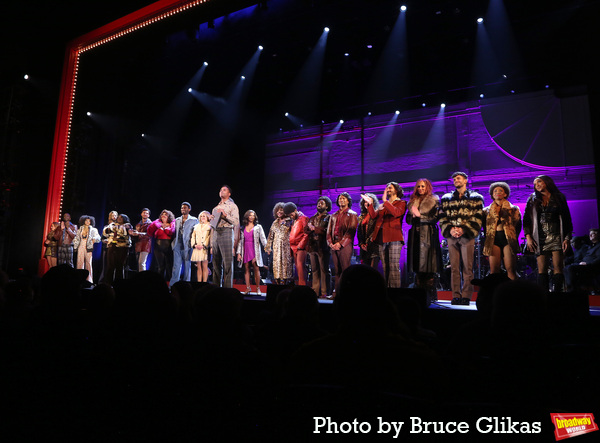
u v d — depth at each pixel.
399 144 12.74
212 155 13.84
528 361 1.51
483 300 2.80
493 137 11.30
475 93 11.42
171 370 1.65
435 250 5.36
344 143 13.45
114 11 9.04
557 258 4.79
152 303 1.90
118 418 1.70
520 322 1.68
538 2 8.40
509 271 5.10
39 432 1.73
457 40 9.79
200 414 1.58
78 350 1.85
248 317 5.12
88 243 8.95
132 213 13.09
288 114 13.40
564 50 9.61
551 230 4.86
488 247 5.21
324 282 6.59
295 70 11.33
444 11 8.88
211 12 8.00
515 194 11.19
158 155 13.59
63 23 9.67
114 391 1.73
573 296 3.18
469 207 5.27
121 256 8.07
